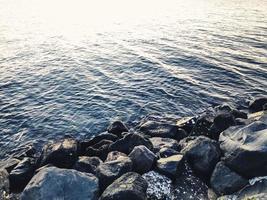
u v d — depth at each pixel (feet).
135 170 59.77
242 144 58.03
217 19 237.66
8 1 370.32
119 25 225.35
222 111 86.22
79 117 90.84
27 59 142.00
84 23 235.40
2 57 144.56
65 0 385.91
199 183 58.49
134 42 172.96
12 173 61.05
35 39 182.09
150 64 133.08
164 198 53.98
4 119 89.40
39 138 81.35
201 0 374.02
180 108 95.86
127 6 333.21
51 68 129.49
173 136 76.43
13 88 109.70
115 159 61.26
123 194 50.03
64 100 100.89
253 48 154.71
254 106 93.56
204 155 61.11
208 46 159.84
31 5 340.59
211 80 115.96
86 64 134.41
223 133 65.98
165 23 228.43
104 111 94.02
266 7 303.48
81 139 81.15
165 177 58.18
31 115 91.71
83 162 61.87
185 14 268.62
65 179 52.85
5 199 57.36
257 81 114.73
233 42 166.71
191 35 185.88
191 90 107.45
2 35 191.42
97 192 52.75
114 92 106.32
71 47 163.84
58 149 64.54
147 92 106.32
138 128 84.99
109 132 79.77
